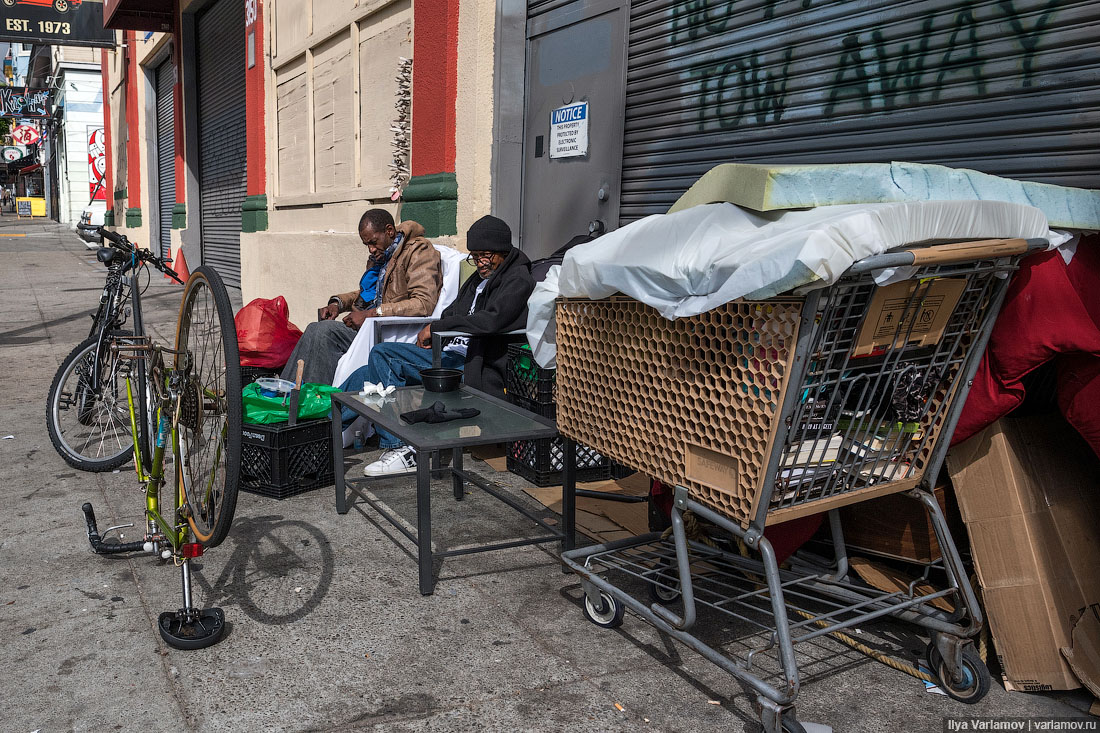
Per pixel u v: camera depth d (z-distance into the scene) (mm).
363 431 5043
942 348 2408
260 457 4223
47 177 49594
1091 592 2525
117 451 4668
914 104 3523
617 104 5254
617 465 4492
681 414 2430
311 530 3781
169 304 11969
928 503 2508
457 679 2564
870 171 2316
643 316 2498
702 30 4578
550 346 3326
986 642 2588
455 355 4953
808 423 2205
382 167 7676
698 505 2418
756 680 2213
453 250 5695
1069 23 2963
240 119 12430
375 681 2545
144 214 19547
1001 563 2482
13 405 6020
